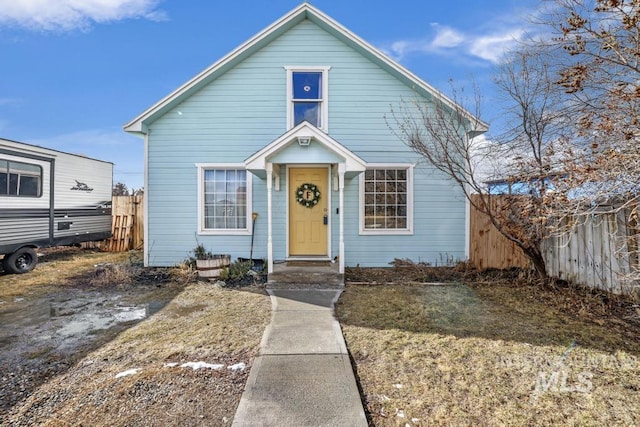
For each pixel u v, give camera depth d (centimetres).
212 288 593
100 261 895
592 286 527
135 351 339
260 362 303
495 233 742
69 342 365
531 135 548
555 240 602
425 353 326
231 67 766
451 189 765
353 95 767
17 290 593
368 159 766
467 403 244
